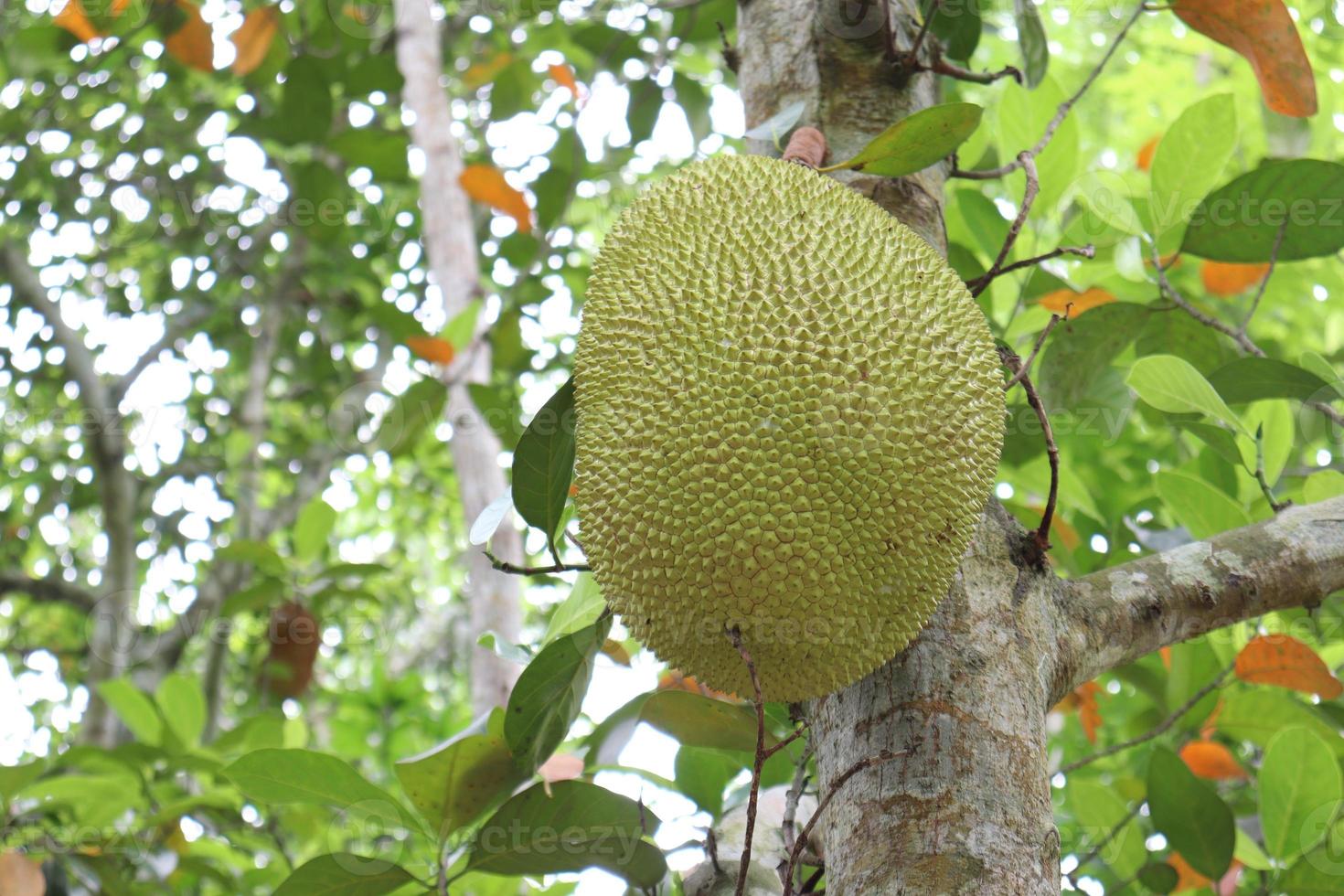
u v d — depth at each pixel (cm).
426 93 333
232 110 482
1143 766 279
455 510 650
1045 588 172
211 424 582
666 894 193
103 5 274
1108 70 447
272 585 324
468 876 229
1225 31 198
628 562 166
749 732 196
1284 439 227
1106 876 251
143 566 537
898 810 162
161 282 544
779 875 186
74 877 259
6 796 254
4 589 493
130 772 271
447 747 184
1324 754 205
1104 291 229
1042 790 164
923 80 196
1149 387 200
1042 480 244
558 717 183
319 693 543
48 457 568
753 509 161
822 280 165
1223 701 232
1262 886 210
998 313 244
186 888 353
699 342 164
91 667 451
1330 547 180
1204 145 220
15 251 501
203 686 446
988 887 158
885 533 162
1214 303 304
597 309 172
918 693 166
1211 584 177
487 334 307
